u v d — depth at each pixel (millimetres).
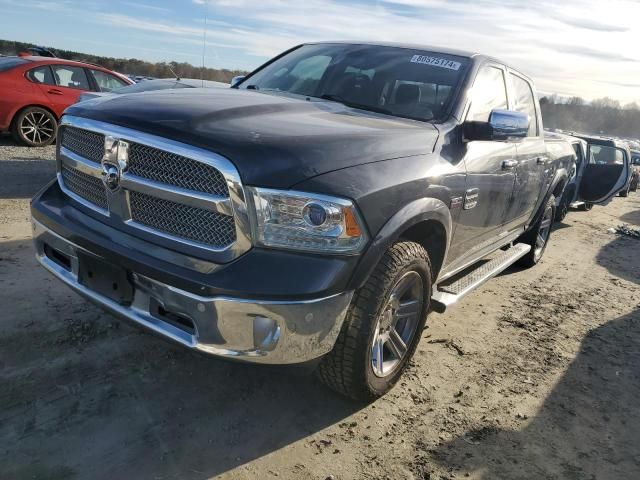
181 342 2340
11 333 3178
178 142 2297
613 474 2703
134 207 2506
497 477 2562
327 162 2363
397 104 3545
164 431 2582
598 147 10930
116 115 2533
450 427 2902
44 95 9664
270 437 2648
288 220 2234
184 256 2324
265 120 2576
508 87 4352
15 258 4293
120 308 2520
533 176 4727
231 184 2191
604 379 3664
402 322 3092
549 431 2979
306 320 2270
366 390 2834
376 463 2561
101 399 2740
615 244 8484
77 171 2836
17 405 2611
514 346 4004
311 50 4262
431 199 2846
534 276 5957
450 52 3949
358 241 2359
